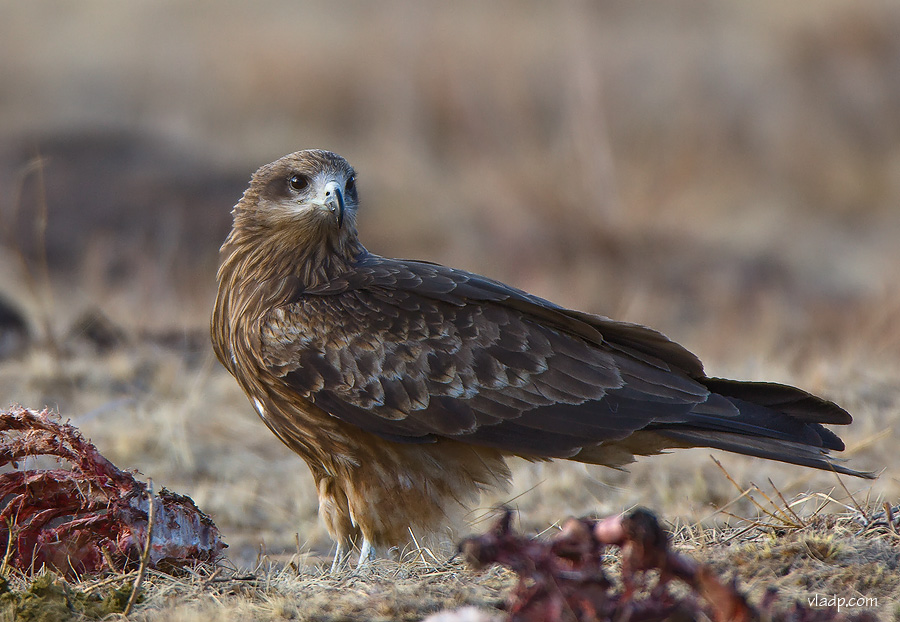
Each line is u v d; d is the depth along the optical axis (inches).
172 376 519.5
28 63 1353.3
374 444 332.5
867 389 475.2
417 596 249.4
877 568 257.4
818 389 472.7
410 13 1332.4
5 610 243.1
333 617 239.1
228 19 1475.1
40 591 246.8
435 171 1109.1
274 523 406.6
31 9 1509.6
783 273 901.8
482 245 963.3
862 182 1122.7
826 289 877.2
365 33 1332.4
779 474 408.5
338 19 1433.3
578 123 1046.4
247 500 417.1
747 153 1182.3
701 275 883.4
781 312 759.1
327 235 348.8
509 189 984.9
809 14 1298.0
